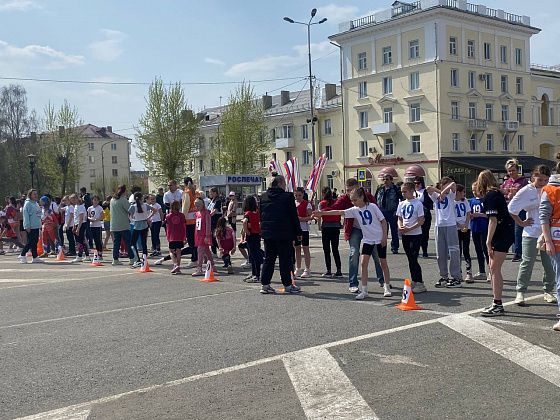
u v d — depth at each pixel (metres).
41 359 6.78
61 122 58.44
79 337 7.77
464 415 4.67
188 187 15.56
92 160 108.31
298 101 69.38
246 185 45.44
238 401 5.17
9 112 75.50
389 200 16.20
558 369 5.76
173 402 5.21
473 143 53.06
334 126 60.59
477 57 52.75
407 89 52.41
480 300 9.28
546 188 7.42
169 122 54.41
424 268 13.33
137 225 15.54
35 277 14.49
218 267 15.14
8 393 5.64
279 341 7.13
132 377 5.98
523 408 4.78
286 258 10.59
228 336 7.47
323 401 5.09
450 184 10.71
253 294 10.67
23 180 72.31
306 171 63.31
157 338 7.53
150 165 55.28
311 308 9.11
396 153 53.69
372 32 54.66
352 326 7.78
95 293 11.51
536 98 59.59
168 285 12.23
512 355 6.26
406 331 7.41
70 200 19.34
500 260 8.08
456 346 6.66
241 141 58.78
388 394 5.21
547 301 8.95
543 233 7.41
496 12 54.47
